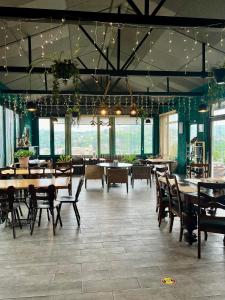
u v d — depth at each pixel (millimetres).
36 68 6223
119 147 13305
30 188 4414
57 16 3848
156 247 3943
